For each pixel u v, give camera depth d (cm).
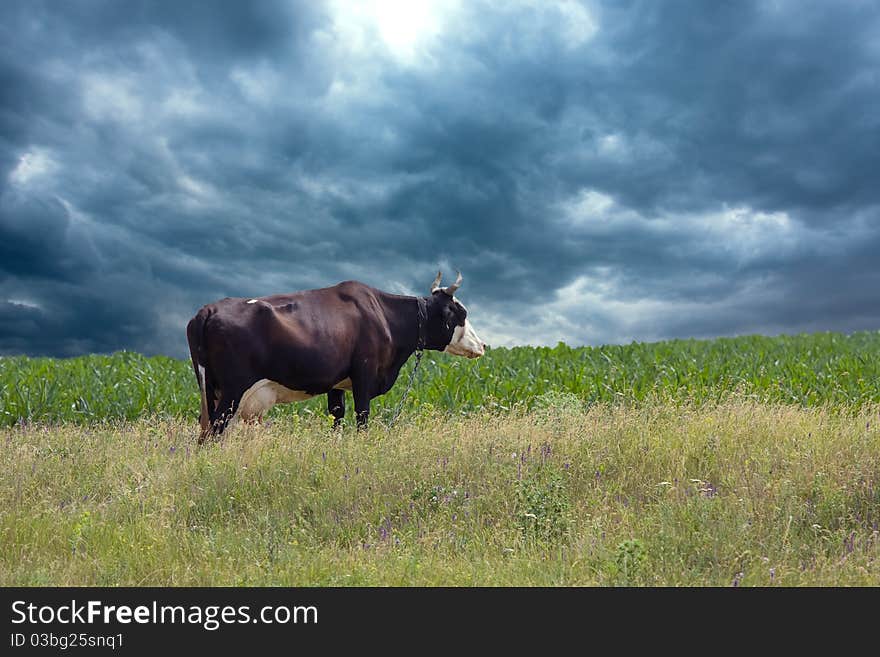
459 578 599
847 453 881
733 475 823
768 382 1472
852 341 2423
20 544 680
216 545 695
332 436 1011
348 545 723
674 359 1873
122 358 2144
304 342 1070
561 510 730
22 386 1534
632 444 934
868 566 603
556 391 1427
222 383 1037
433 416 1214
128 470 921
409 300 1238
